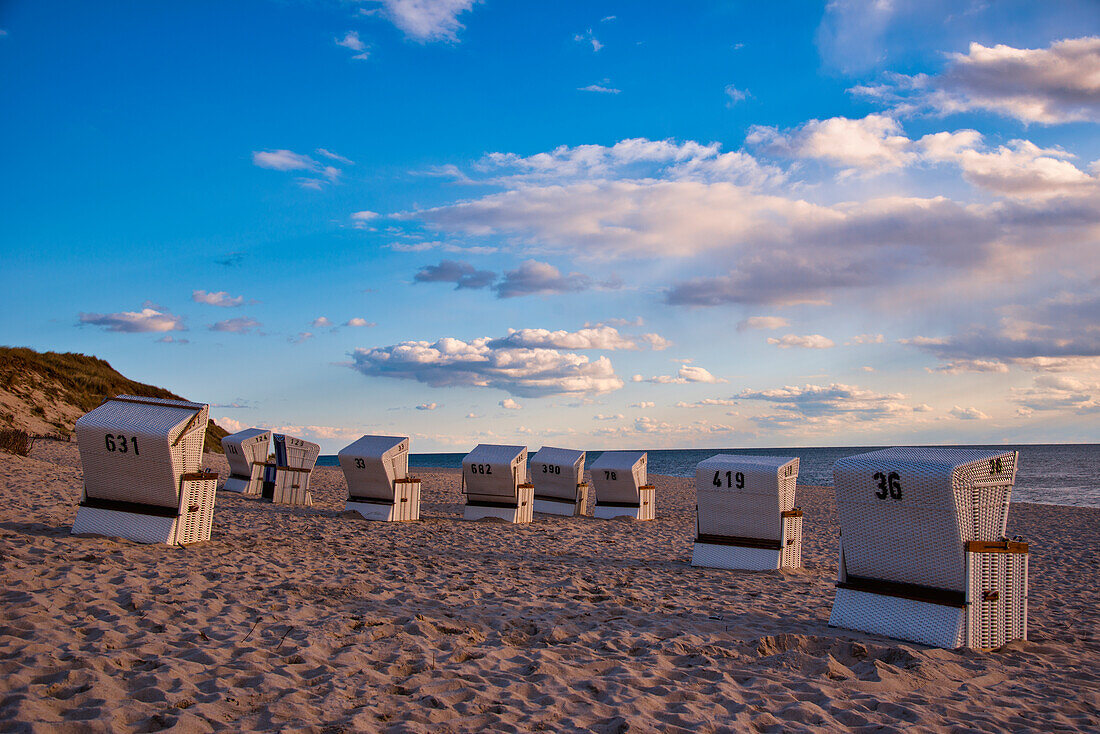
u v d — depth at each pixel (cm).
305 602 606
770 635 568
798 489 3362
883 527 588
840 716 402
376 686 418
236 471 1795
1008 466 591
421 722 366
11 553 666
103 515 834
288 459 1590
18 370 3009
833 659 500
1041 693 464
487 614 609
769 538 955
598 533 1393
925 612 569
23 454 1922
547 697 412
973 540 559
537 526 1442
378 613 584
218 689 391
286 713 364
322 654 473
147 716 345
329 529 1166
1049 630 671
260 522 1191
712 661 500
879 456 608
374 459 1339
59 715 339
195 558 757
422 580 757
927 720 398
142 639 463
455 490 2488
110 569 644
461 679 436
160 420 828
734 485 959
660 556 1098
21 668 391
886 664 493
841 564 621
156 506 835
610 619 619
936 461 564
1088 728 400
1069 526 1777
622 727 366
